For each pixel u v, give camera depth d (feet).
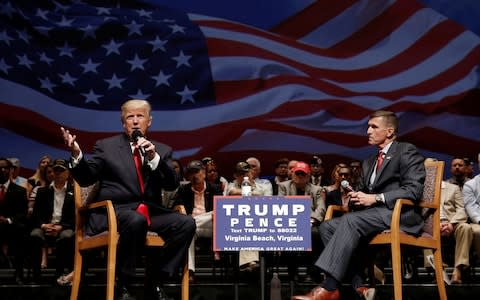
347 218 14.37
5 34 26.50
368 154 26.55
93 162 14.52
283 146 26.66
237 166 21.17
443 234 20.34
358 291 14.47
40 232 20.36
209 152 26.55
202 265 23.45
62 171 21.15
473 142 26.55
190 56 27.09
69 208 20.45
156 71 26.91
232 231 13.79
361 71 27.12
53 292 16.96
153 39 27.07
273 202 13.84
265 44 27.32
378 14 27.45
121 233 13.82
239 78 27.09
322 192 20.84
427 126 26.68
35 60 26.55
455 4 27.27
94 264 22.17
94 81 26.68
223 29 27.35
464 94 26.78
